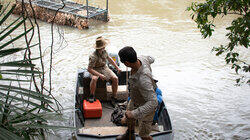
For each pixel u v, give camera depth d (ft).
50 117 11.02
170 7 49.14
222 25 40.83
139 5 49.98
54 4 42.96
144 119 10.28
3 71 8.78
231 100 22.12
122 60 8.71
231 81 25.08
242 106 21.29
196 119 19.60
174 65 28.02
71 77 25.02
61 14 39.24
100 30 37.50
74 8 41.70
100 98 18.43
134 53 8.54
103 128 14.71
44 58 28.50
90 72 17.04
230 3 12.07
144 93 8.66
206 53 31.14
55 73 25.59
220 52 14.80
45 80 24.14
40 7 40.73
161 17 43.93
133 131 10.85
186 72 26.58
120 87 19.22
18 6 41.47
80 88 19.57
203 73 26.50
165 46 32.83
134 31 37.42
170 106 21.04
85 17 37.78
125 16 43.88
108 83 20.49
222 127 18.80
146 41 34.14
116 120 16.10
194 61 29.07
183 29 38.93
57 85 23.49
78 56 29.45
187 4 51.01
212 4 12.69
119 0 52.70
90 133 14.23
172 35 36.52
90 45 32.53
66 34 35.86
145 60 9.38
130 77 9.07
